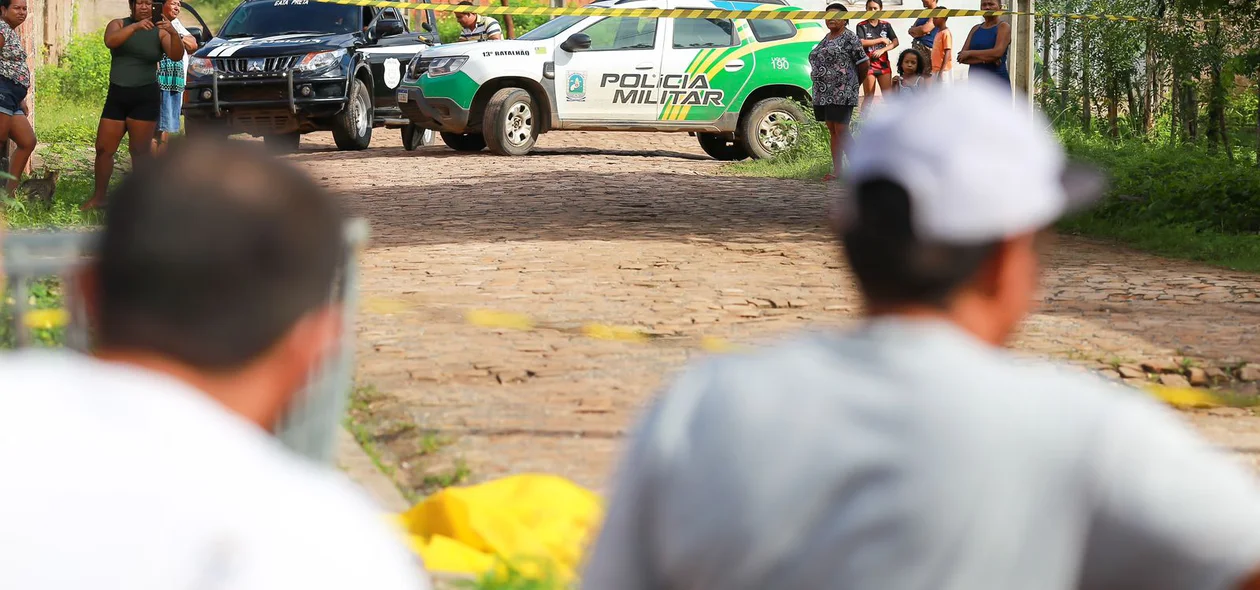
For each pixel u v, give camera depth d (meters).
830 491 2.78
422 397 11.37
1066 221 23.38
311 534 2.08
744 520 2.80
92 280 2.31
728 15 27.67
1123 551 2.76
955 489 2.72
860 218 3.01
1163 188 24.75
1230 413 11.52
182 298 2.21
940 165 2.92
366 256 19.31
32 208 22.45
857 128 33.88
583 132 47.12
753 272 18.16
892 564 2.73
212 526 2.04
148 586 2.00
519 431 10.47
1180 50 33.03
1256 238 21.41
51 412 2.11
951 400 2.78
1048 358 13.23
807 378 2.87
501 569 6.93
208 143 2.34
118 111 24.44
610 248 20.20
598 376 12.20
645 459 2.94
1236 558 2.71
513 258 19.17
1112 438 2.75
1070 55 39.03
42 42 61.38
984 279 3.00
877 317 3.04
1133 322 15.09
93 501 2.03
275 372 2.34
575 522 7.96
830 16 27.34
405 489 9.25
